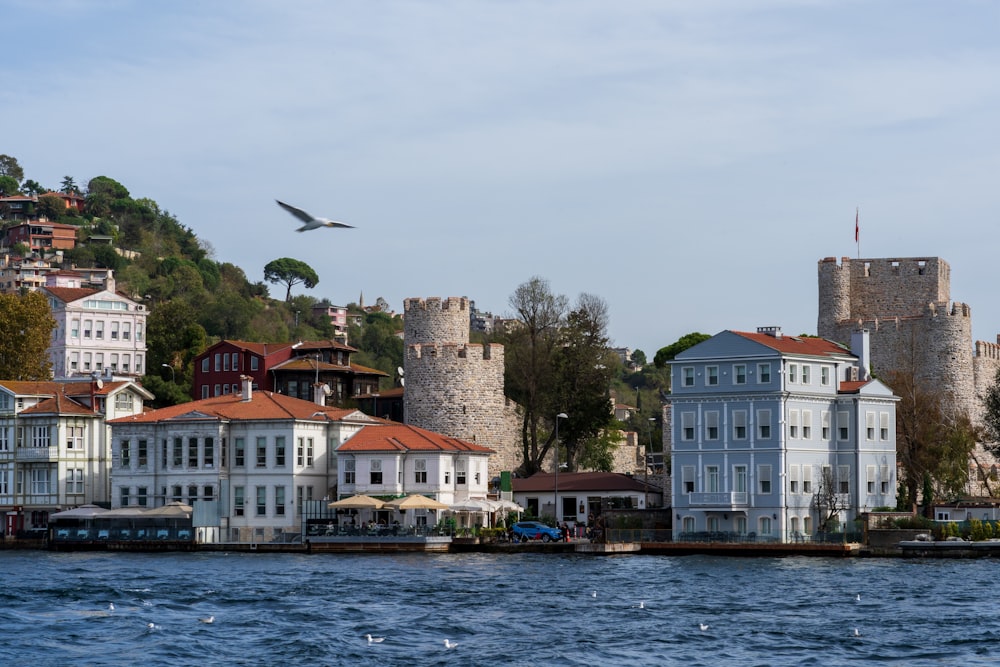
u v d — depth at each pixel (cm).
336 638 8662
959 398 19412
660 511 16512
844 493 16012
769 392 15625
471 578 12031
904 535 14800
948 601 10425
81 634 8781
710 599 10569
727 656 8219
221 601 10250
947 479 17238
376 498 16150
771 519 15575
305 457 16650
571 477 18112
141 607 9900
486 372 18588
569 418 19662
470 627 9131
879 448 16262
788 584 11619
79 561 14238
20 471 17762
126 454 17038
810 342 16712
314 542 15388
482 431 18500
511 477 18538
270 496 16500
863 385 16175
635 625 9244
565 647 8438
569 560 14062
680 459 16112
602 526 16650
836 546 14538
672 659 8131
